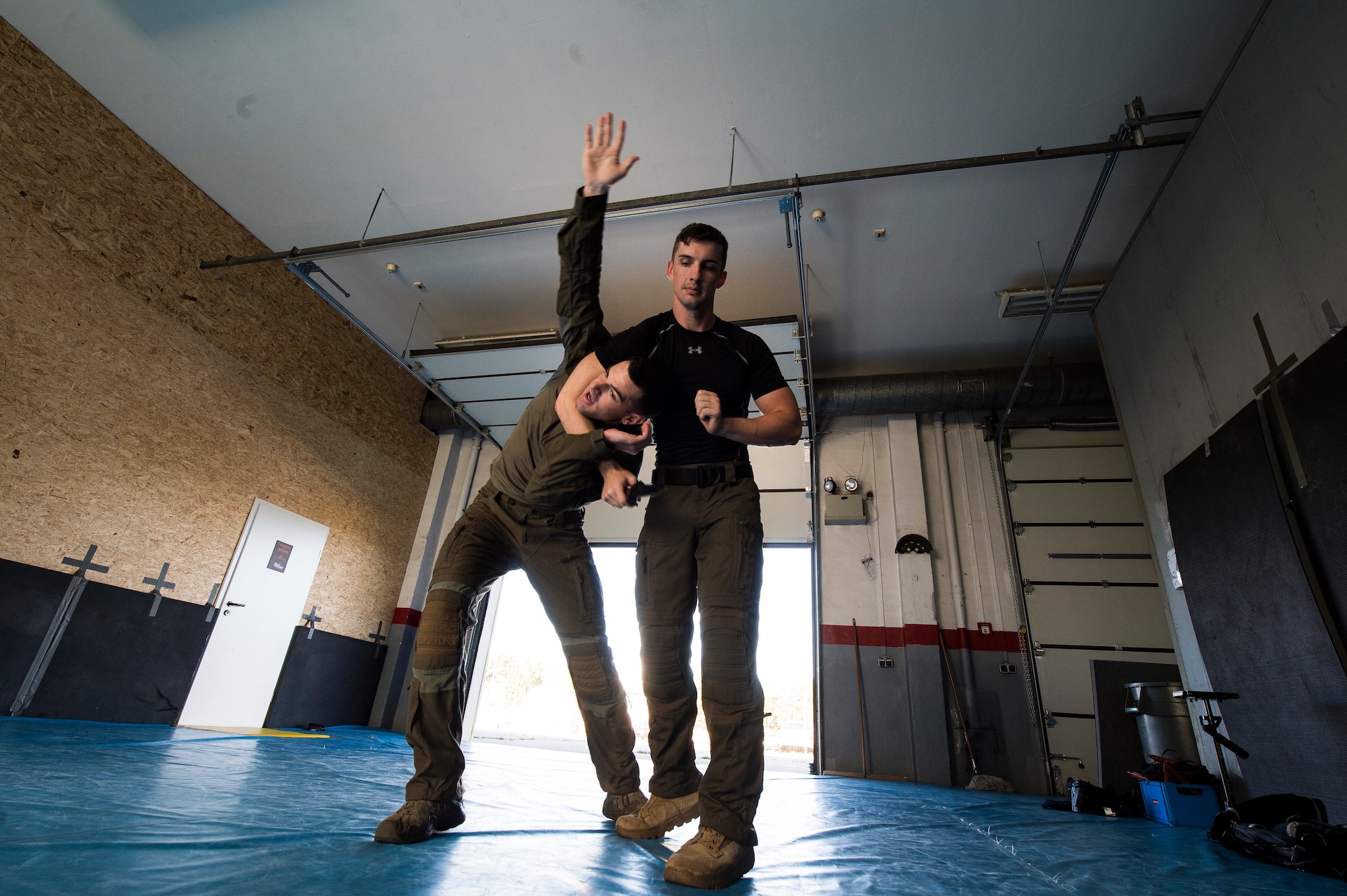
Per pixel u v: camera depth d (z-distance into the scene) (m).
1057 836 2.81
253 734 4.98
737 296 6.46
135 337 5.04
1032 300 6.18
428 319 7.23
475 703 8.29
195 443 5.51
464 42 4.35
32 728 3.50
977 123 4.60
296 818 1.66
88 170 4.81
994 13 3.96
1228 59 4.07
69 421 4.57
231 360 5.88
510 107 4.76
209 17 4.31
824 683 6.98
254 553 6.05
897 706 6.76
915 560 7.18
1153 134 4.54
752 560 1.55
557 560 1.76
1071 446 7.38
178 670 5.29
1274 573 3.50
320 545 6.87
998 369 7.20
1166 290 4.75
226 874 1.06
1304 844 2.30
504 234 5.82
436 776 1.54
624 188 5.28
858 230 5.60
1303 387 3.36
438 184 5.45
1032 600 6.88
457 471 8.97
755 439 1.51
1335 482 3.13
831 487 7.70
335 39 4.39
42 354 4.43
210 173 5.54
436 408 8.76
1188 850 2.62
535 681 10.05
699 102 4.61
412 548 8.44
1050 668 6.61
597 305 1.77
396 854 1.31
